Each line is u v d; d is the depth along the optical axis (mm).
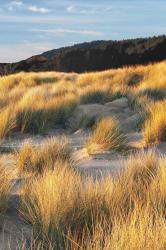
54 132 10438
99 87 16516
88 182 4949
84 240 3572
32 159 6555
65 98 13477
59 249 3434
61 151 6980
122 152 7535
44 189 4398
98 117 10742
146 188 4758
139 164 5629
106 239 3184
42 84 21562
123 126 10375
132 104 12906
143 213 3664
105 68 67812
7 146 8531
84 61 68188
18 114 10484
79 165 6711
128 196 4328
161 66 22219
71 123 11164
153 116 9438
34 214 4070
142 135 9039
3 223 4098
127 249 2953
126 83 20234
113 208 4004
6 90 20016
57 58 65812
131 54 66250
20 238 3783
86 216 3902
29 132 10086
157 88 15078
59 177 4723
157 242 3031
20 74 26812
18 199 4773
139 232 3166
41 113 10898
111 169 6402
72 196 4168
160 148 7875
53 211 3885
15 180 5676
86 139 9008
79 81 21547
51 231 3641
